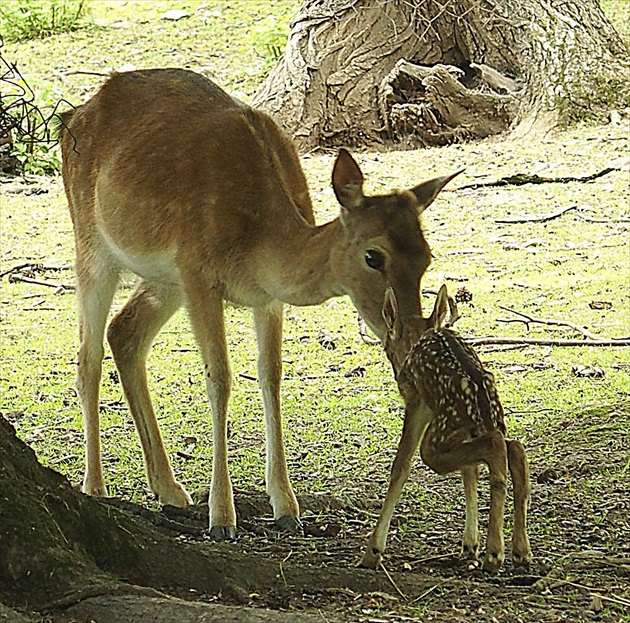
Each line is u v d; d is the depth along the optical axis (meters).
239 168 9.77
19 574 6.65
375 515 9.99
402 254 8.66
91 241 11.07
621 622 6.77
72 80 33.06
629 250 20.38
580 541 8.96
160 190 10.15
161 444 10.64
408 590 7.43
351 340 17.14
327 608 7.01
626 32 34.25
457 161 25.98
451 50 29.81
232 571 7.39
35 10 36.91
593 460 11.31
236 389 15.26
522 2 29.52
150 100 10.78
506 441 8.01
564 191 23.66
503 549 7.92
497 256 20.50
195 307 9.87
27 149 25.42
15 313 18.80
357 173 8.95
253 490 10.70
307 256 9.35
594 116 27.89
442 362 7.88
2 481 6.93
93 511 7.35
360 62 28.84
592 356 15.76
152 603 6.34
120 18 37.97
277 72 29.36
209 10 38.12
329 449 12.67
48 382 15.68
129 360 10.86
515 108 28.59
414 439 8.09
